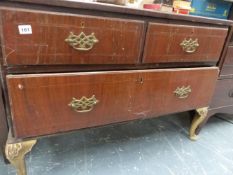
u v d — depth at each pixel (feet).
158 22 2.23
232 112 3.94
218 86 3.39
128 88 2.35
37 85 1.85
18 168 2.15
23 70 1.78
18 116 1.88
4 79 1.75
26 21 1.61
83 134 3.59
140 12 2.05
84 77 2.03
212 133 4.04
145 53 2.28
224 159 3.34
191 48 2.59
